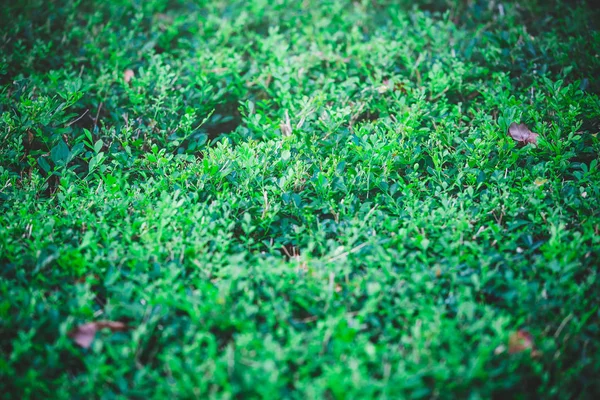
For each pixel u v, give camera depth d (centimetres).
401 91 402
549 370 238
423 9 504
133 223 288
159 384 228
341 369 220
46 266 273
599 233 289
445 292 268
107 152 354
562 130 350
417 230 288
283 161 326
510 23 451
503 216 306
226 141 331
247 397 223
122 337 242
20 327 246
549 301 254
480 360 221
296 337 231
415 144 338
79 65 434
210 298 249
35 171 330
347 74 415
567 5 475
